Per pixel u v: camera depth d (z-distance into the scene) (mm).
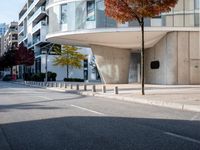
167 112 13516
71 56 71312
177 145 6918
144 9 20500
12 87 40875
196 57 36219
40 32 74000
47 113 12883
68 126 9641
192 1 35438
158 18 35500
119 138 7758
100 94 23750
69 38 41125
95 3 37281
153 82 41875
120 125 9781
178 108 15398
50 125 9875
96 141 7438
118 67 42625
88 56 76438
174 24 35531
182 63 36188
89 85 39781
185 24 35531
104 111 13625
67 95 24688
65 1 39406
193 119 11258
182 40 36031
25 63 79750
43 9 73562
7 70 118312
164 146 6824
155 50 40875
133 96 20812
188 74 36281
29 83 51281
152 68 42188
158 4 20734
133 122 10430
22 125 9969
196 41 36156
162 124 10008
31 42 86688
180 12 35500
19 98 21234
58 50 73188
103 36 38281
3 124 10211
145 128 9219
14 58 88750
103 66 42312
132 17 21562
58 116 11938
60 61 71188
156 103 17125
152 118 11461
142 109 14633
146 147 6742
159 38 38656
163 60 38125
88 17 37594
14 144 7297
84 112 13211
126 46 42344
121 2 21141
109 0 21344
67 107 15266
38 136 8188
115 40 39656
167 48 36812
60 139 7754
